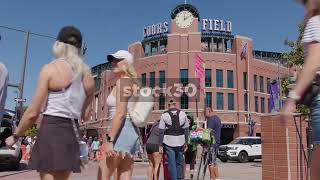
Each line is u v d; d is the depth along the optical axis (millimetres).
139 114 5430
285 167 8055
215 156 10891
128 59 5445
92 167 22547
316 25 2846
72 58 3764
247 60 56844
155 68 55844
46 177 3496
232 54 55812
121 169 5531
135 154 5512
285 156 8070
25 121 3518
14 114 16922
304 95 2859
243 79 56281
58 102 3604
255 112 56750
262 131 8711
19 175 16000
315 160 2838
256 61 58344
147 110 5469
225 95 54688
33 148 3586
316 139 2840
